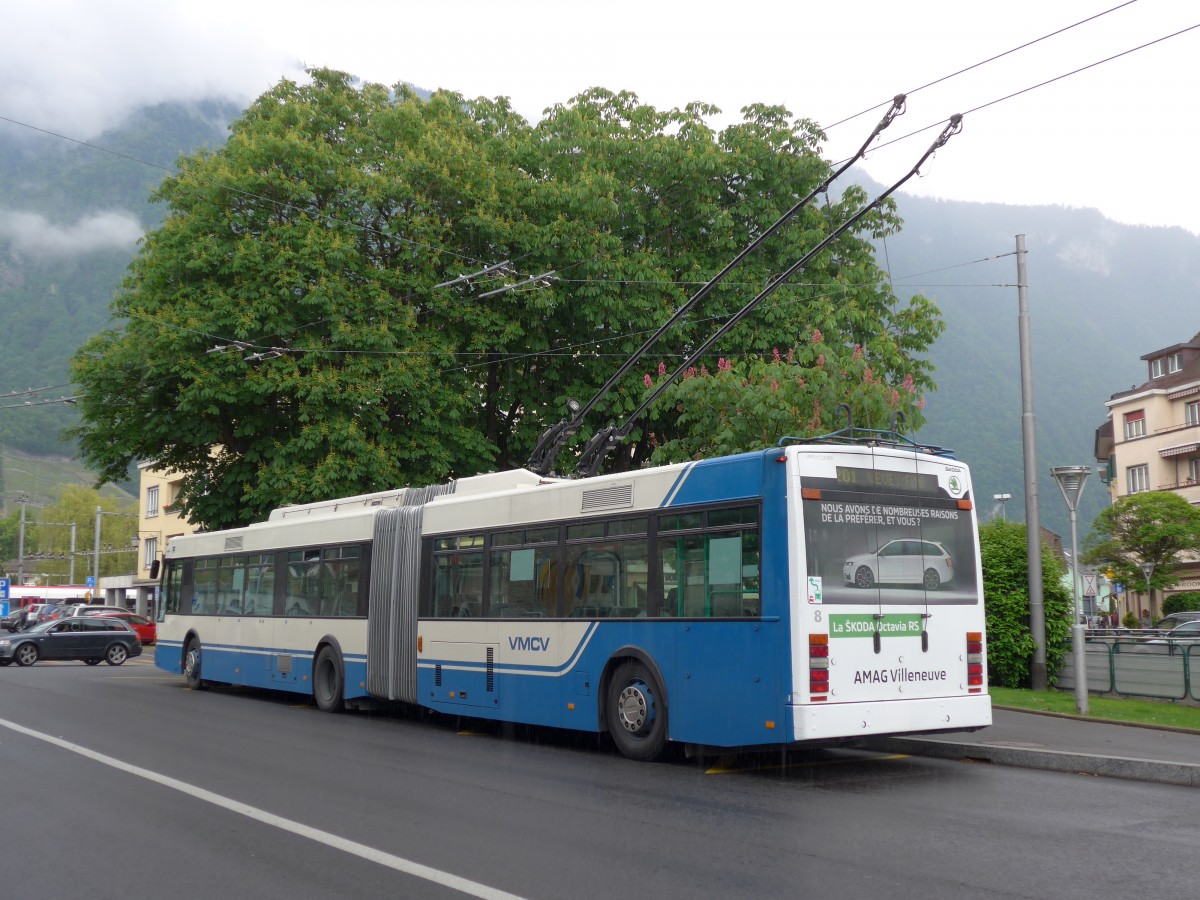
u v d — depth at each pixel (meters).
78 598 78.88
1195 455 53.38
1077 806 8.66
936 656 10.74
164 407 26.48
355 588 17.14
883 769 10.95
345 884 6.37
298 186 25.66
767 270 27.34
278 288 25.06
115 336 26.97
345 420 25.06
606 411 26.88
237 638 20.55
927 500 11.05
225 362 24.91
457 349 26.77
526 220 26.41
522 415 28.62
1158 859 6.71
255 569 20.30
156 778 10.30
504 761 11.59
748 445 19.41
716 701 10.55
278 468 25.12
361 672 16.70
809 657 9.92
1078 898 5.81
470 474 27.58
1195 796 9.14
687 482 11.26
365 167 27.05
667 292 26.70
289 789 9.69
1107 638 19.11
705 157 26.84
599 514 12.37
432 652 15.02
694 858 6.87
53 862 7.04
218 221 25.78
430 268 26.27
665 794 9.37
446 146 26.70
